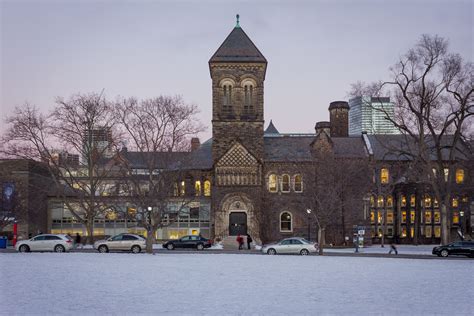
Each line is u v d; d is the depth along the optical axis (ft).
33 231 276.82
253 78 264.52
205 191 279.49
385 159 282.97
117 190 225.76
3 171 254.68
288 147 277.03
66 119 225.35
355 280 95.81
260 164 254.47
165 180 200.75
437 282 93.35
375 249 226.17
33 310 64.03
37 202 274.16
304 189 242.78
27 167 270.05
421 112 203.10
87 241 229.25
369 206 262.47
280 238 259.39
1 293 76.38
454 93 203.82
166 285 86.94
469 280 96.73
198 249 212.02
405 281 94.68
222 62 263.08
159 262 132.77
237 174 253.24
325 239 253.65
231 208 252.21
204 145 289.94
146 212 212.02
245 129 263.29
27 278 93.35
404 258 162.71
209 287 84.99
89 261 132.57
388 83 229.86
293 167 264.93
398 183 276.82
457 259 159.33
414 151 279.08
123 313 62.95
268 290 82.23
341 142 291.17
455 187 251.80
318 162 236.22
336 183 220.43
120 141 248.32
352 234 251.39
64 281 89.81
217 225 250.16
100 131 227.61
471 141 237.66
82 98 291.17
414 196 293.02
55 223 293.02
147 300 72.13
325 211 192.54
